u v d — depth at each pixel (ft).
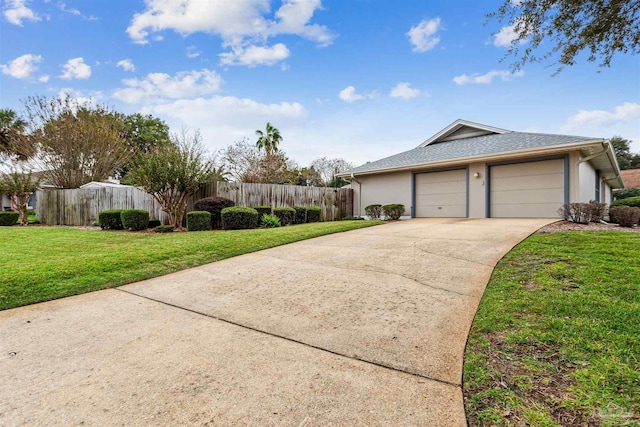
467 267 16.12
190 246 22.84
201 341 9.77
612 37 16.30
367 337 9.69
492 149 38.14
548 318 9.45
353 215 52.24
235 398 6.95
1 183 46.60
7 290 14.30
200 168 34.45
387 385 7.30
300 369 8.08
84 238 28.50
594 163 41.93
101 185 48.96
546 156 34.24
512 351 8.11
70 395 7.16
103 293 14.55
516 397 6.43
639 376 6.59
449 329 9.93
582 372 6.91
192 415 6.42
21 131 61.36
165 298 13.79
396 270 16.34
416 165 42.70
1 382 7.71
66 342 9.82
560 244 18.04
